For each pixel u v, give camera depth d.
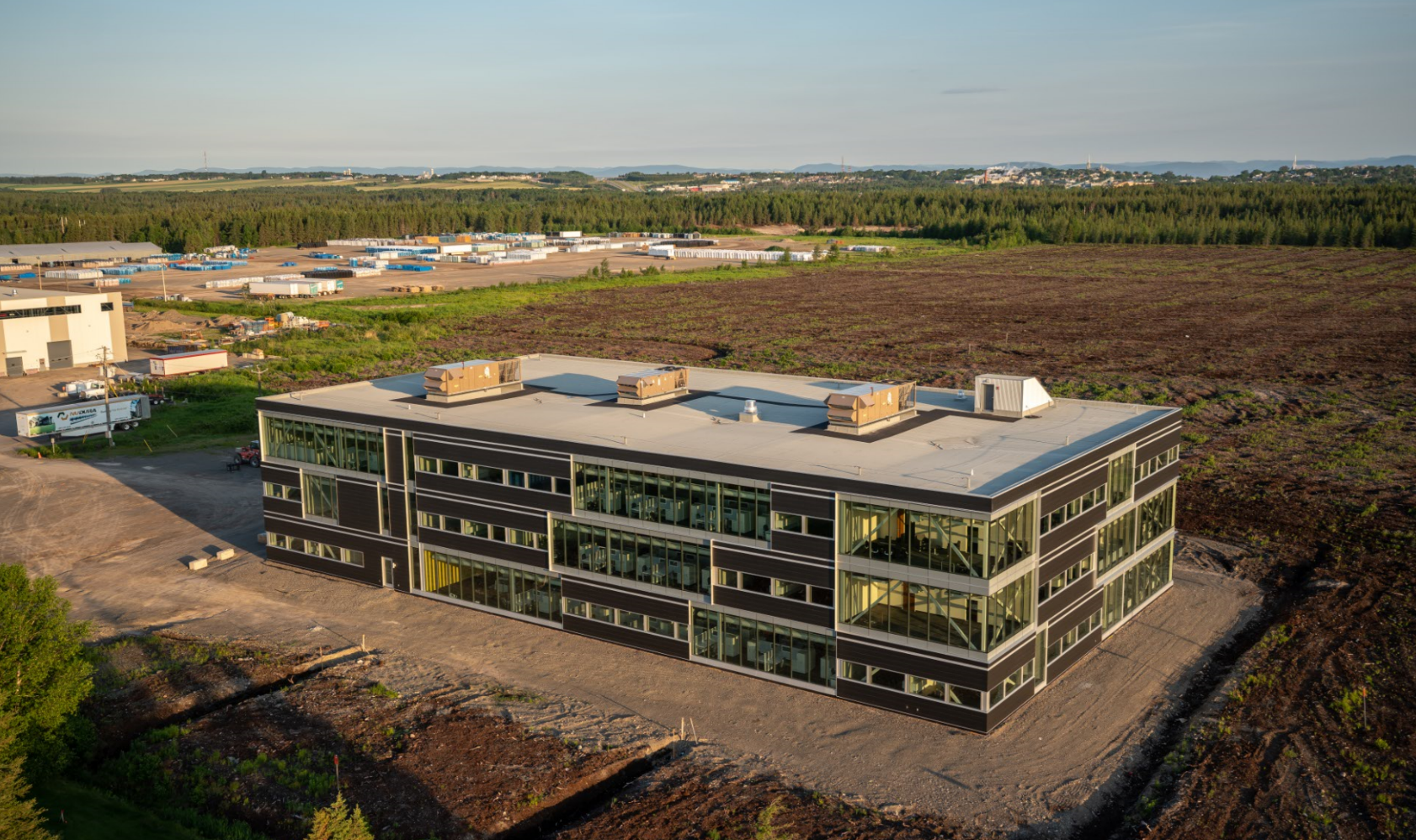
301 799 45.00
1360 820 41.81
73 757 47.50
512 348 167.25
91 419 110.31
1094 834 42.34
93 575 72.50
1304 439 104.44
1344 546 73.00
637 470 58.88
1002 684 50.84
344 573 72.12
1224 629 61.38
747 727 51.16
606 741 49.78
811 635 54.66
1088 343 165.12
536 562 63.31
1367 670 54.38
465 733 50.34
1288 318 187.62
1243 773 45.41
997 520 48.56
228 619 65.00
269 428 74.31
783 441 62.59
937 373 141.50
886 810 43.91
